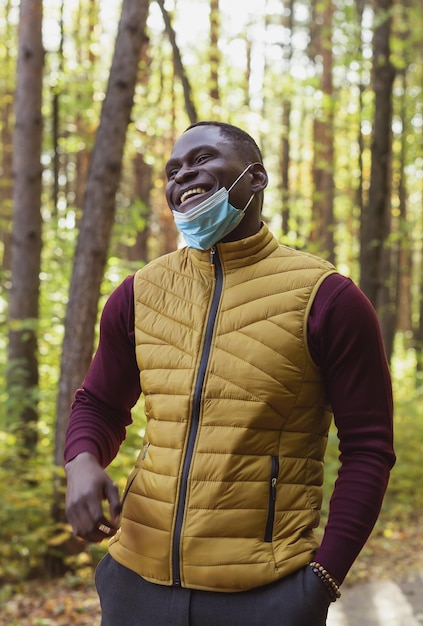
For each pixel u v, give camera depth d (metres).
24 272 8.66
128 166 18.92
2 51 15.31
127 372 2.01
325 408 1.87
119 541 1.88
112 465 5.70
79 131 12.75
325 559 1.72
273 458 1.76
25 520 5.93
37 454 7.48
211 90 13.56
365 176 16.78
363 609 4.88
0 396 8.35
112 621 1.85
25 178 8.67
